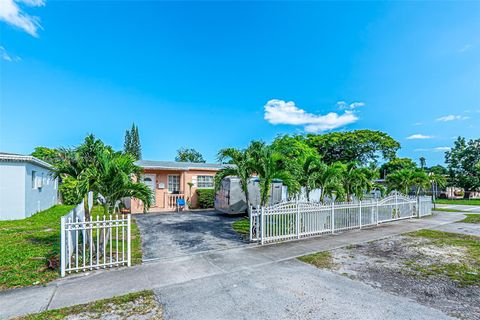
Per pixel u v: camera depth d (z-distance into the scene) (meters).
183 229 9.98
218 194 14.80
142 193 6.67
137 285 4.47
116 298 3.95
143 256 6.29
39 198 14.59
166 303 3.80
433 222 12.56
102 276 4.89
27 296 4.00
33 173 13.47
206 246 7.33
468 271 5.37
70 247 5.16
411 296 4.13
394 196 13.03
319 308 3.68
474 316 3.50
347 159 32.97
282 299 3.96
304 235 8.62
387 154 32.91
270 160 8.57
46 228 9.68
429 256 6.47
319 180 10.87
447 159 38.31
